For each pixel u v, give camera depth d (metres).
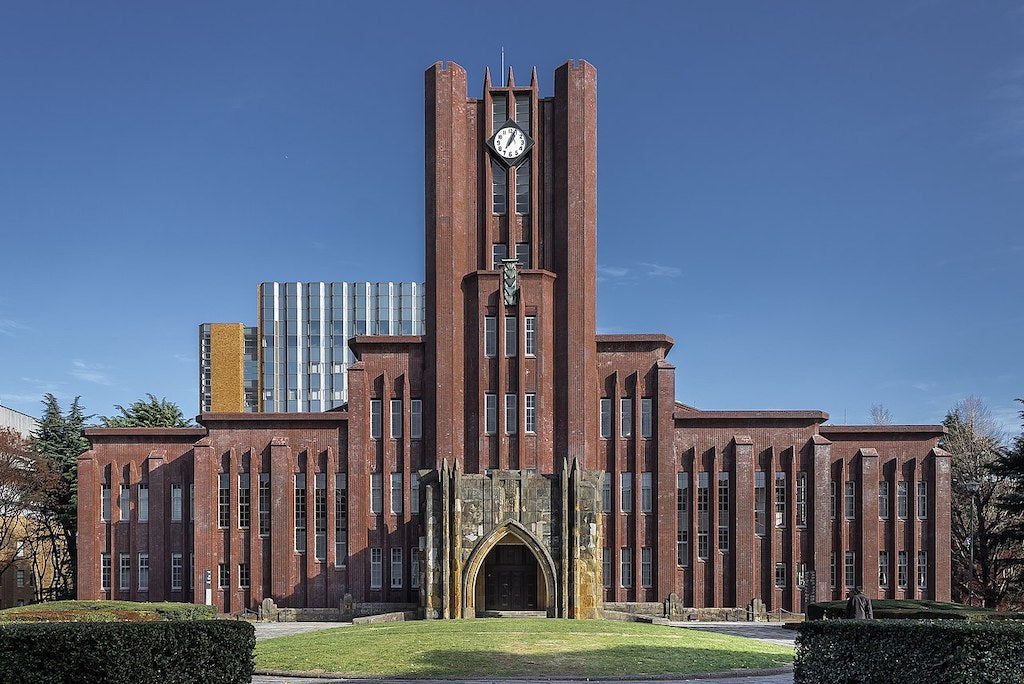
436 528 65.31
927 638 25.38
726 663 38.88
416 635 44.16
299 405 176.62
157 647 26.36
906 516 73.62
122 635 25.91
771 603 71.62
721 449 73.25
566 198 72.44
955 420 99.81
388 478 72.12
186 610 58.66
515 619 55.28
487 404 70.50
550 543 64.69
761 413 73.44
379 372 73.31
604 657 38.53
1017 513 75.75
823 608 60.38
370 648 40.59
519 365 70.25
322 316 179.75
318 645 42.41
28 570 97.94
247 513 73.12
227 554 72.75
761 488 73.06
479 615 65.69
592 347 72.31
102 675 25.61
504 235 73.44
